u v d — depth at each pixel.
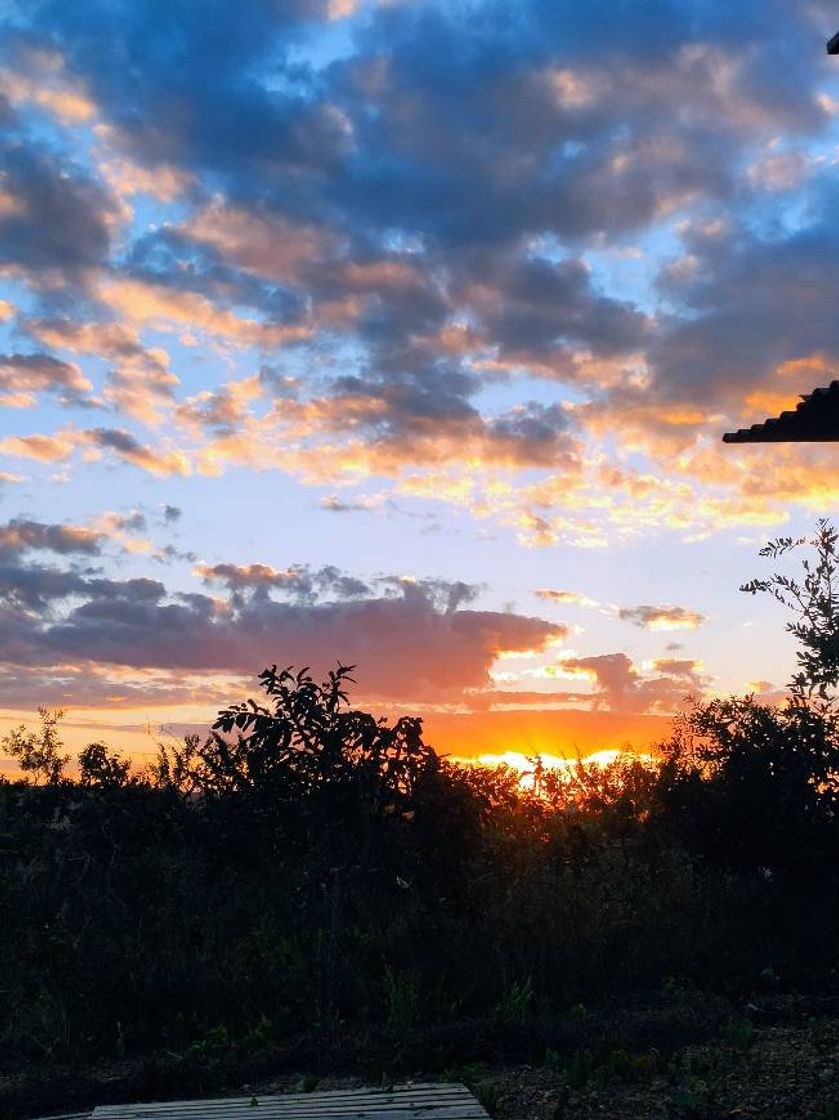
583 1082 5.87
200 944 8.66
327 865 8.23
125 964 7.98
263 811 8.60
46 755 11.05
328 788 8.35
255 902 9.05
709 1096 5.53
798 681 7.90
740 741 10.46
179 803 9.84
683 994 7.76
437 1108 5.16
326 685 8.44
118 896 9.26
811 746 10.01
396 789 8.40
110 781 10.25
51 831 10.26
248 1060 6.61
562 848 10.26
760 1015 7.14
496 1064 6.36
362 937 8.47
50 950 7.89
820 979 8.02
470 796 8.73
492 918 8.69
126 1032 7.45
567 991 7.80
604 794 11.17
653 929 8.76
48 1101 6.23
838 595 7.73
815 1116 5.21
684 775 10.77
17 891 9.21
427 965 8.19
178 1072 6.41
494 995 7.78
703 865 10.32
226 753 8.93
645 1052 6.42
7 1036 7.45
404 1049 6.54
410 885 8.73
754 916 9.43
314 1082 6.09
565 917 8.69
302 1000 7.60
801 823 9.81
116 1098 6.23
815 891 9.91
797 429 7.78
